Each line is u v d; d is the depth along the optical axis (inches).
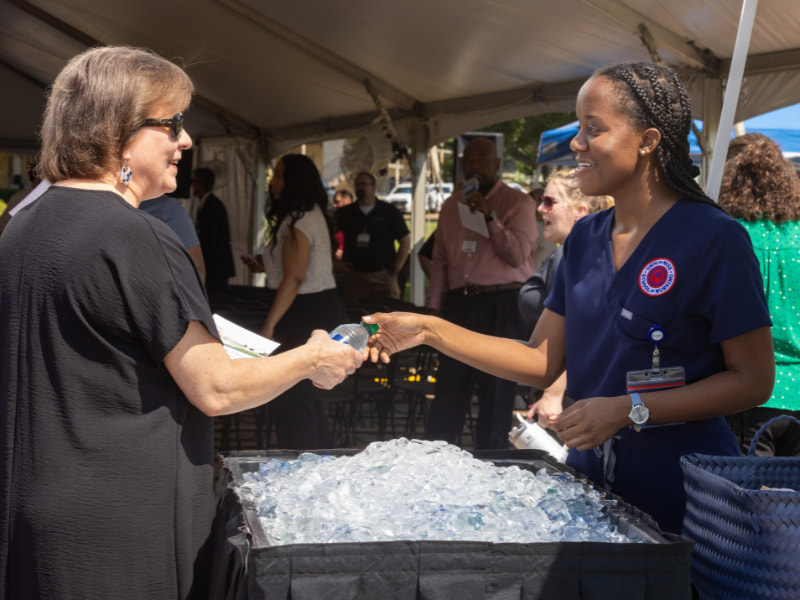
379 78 274.8
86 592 51.8
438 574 45.6
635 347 62.7
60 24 312.5
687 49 180.4
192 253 139.3
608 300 64.8
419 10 198.4
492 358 72.9
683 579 47.4
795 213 99.0
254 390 56.6
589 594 46.4
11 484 52.4
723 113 82.0
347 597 44.6
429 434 179.2
